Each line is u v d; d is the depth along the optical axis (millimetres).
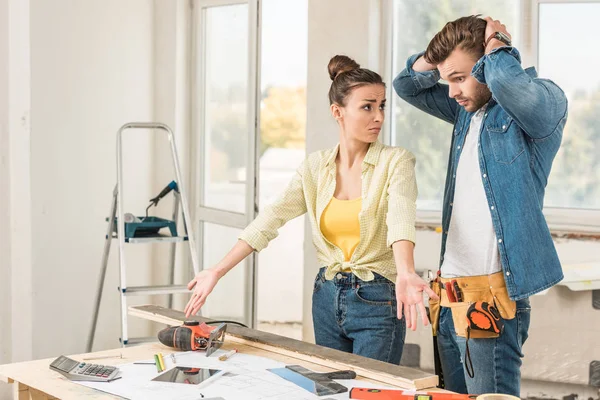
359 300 2490
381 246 2494
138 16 4719
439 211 4113
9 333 4094
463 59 2281
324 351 2207
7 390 4016
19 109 4055
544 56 3916
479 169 2314
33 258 4207
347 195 2539
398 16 4156
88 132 4469
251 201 4477
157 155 4867
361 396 1853
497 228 2246
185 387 1950
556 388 3812
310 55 4184
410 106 4188
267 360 2195
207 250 4902
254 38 4438
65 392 1935
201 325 2363
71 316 4422
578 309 3764
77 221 4434
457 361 2439
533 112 2119
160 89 4828
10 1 3988
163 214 4883
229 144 4672
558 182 3939
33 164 4184
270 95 9117
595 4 3830
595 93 3869
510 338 2270
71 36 4344
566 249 3863
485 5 3990
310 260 4230
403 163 2443
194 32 4816
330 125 4148
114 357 2256
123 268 3902
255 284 4555
